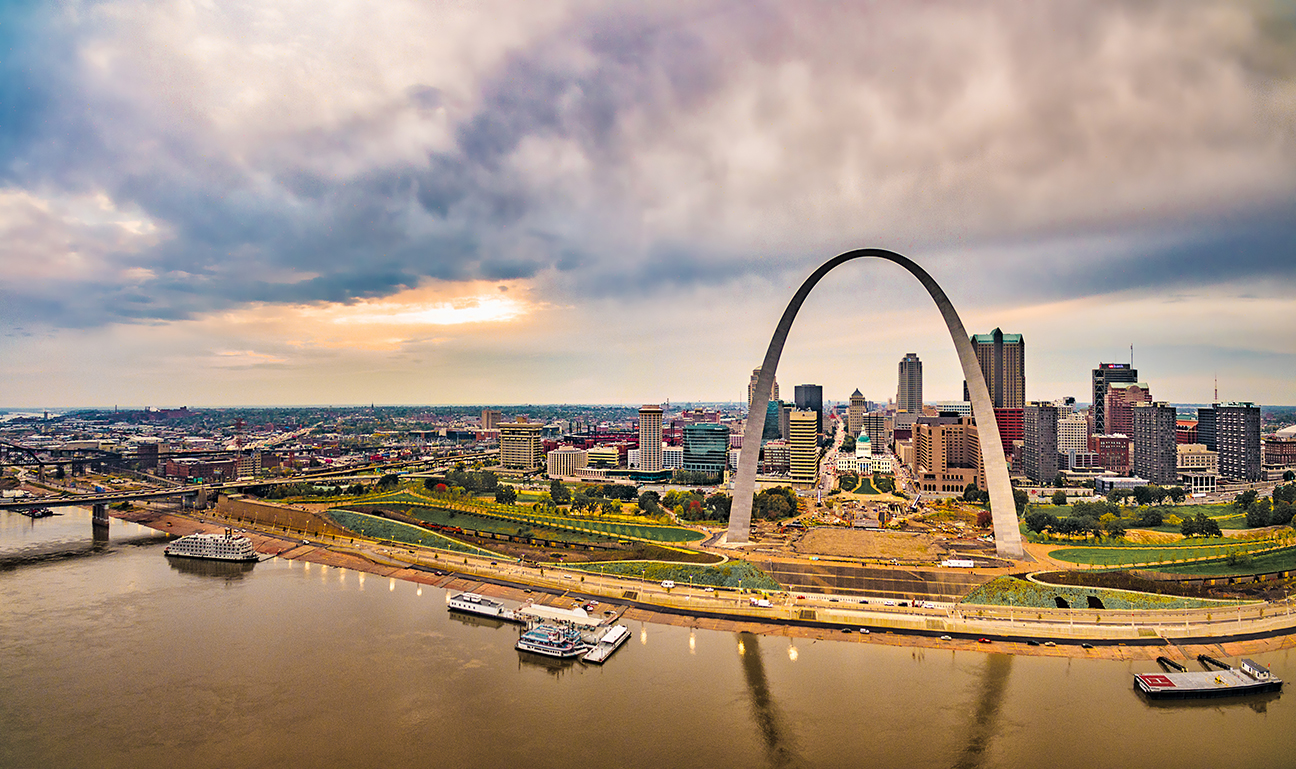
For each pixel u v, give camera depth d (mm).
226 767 106812
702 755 108500
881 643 150875
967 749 108938
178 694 131375
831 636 155250
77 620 175375
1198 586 181875
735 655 146375
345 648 154000
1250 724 115750
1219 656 141375
